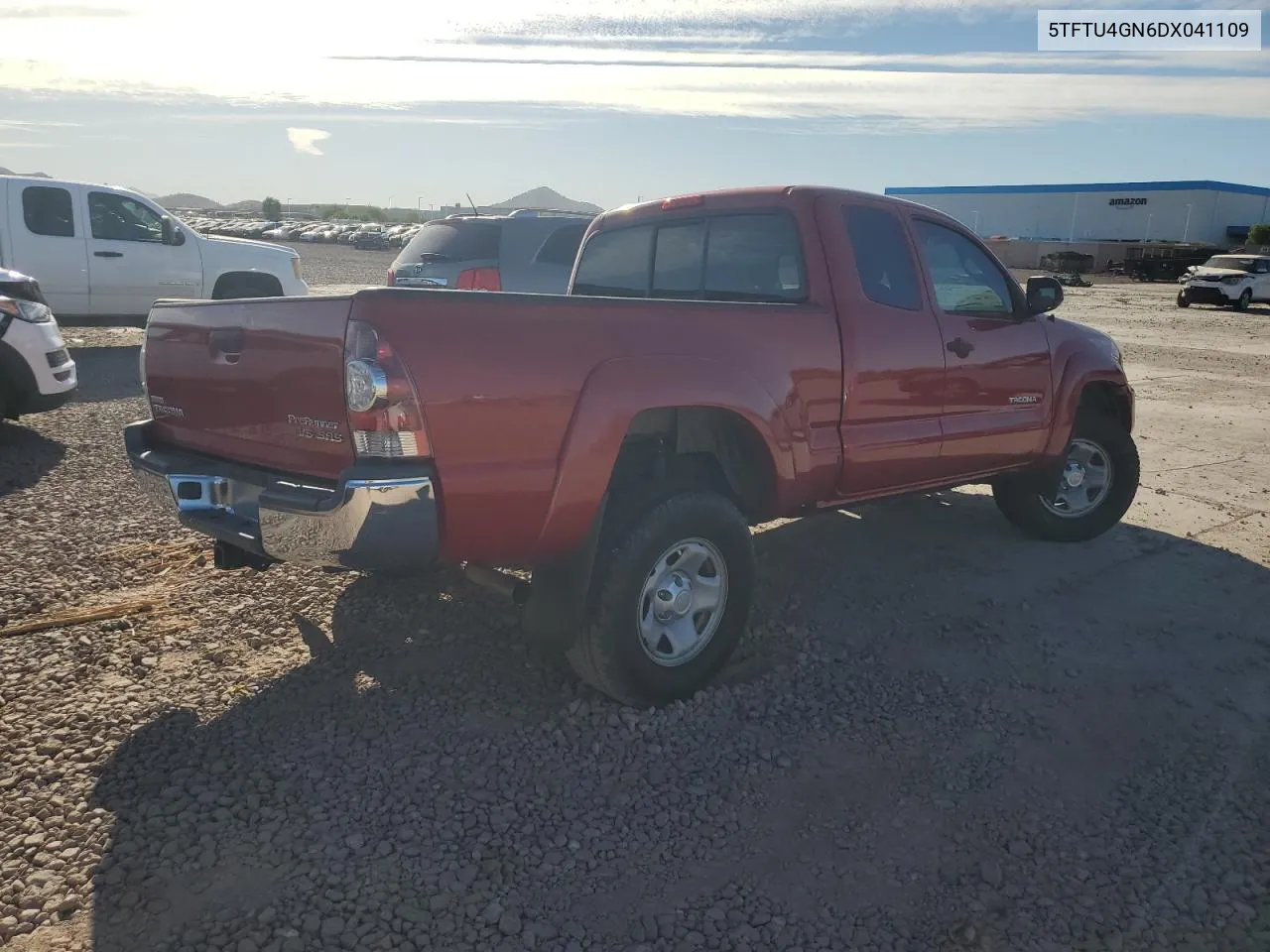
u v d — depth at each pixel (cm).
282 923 255
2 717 354
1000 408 517
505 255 962
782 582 518
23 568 500
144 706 366
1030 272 5722
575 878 279
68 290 1215
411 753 339
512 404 321
